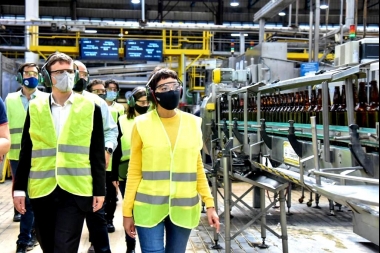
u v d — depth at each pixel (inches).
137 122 77.3
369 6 544.7
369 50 133.6
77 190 83.6
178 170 75.8
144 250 75.5
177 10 616.1
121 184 140.4
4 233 162.2
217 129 156.7
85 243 149.3
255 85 111.7
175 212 75.4
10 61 317.7
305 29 351.3
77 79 91.2
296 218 194.2
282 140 96.3
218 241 152.5
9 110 146.9
